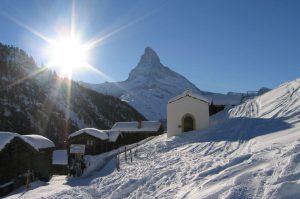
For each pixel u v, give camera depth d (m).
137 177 19.92
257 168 11.78
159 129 73.62
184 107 45.09
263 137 23.33
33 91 175.62
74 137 65.44
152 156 31.47
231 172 12.28
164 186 15.80
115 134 68.31
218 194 10.45
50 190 23.84
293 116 30.12
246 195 9.59
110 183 21.88
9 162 33.69
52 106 169.50
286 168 10.35
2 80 169.00
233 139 27.19
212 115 61.97
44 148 43.34
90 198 18.19
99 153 63.94
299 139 15.45
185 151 27.95
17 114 140.38
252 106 46.66
